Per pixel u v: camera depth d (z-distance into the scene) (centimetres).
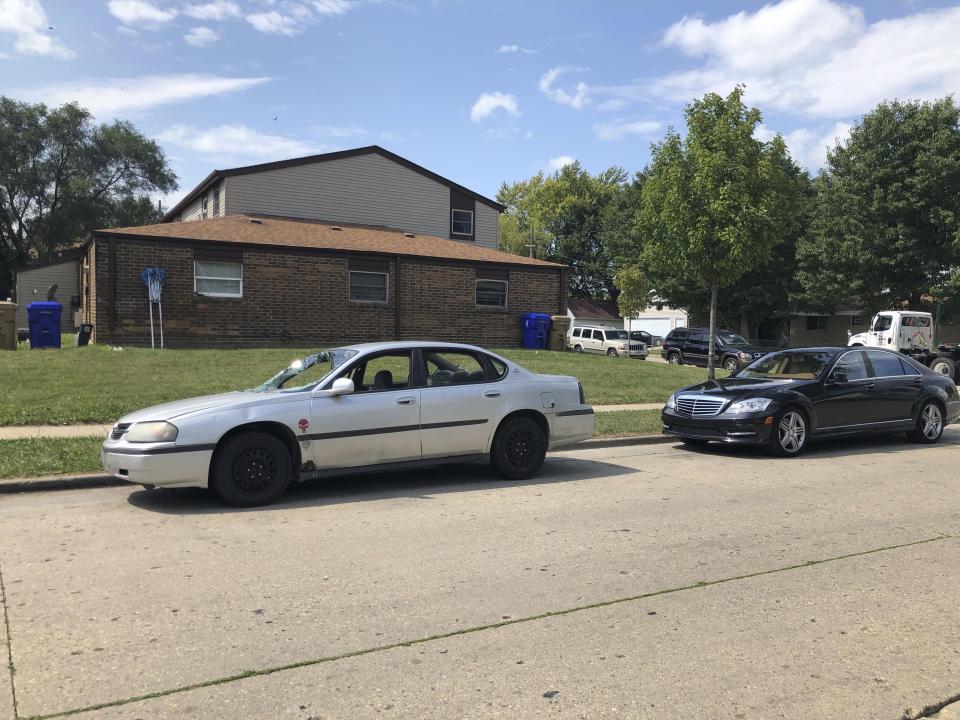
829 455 985
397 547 535
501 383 789
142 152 5047
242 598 429
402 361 752
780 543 555
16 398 1135
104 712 301
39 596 429
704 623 401
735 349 2627
